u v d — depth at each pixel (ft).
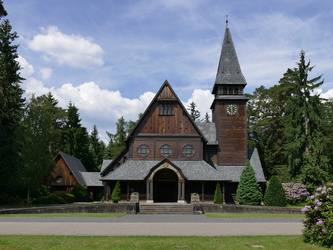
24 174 164.45
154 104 172.14
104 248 46.19
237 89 183.73
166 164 152.66
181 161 167.32
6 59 190.19
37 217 96.63
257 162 181.47
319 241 49.75
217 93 185.06
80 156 270.67
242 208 124.47
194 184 164.55
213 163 179.01
